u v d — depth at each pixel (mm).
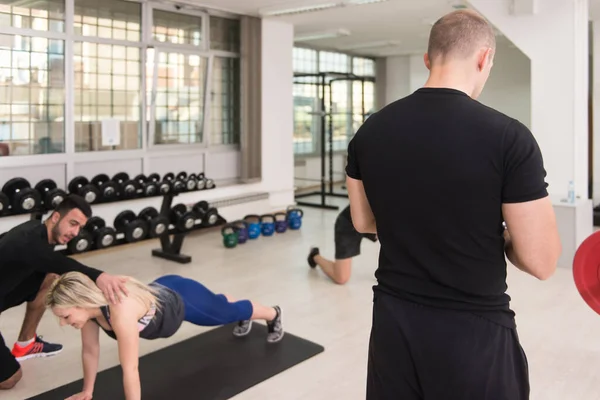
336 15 6328
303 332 3244
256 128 6477
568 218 4465
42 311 2857
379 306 1225
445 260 1126
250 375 2682
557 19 4434
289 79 6887
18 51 4574
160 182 4883
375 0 5480
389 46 8922
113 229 4199
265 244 5523
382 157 1177
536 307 3619
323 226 6422
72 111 4941
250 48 6320
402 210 1160
